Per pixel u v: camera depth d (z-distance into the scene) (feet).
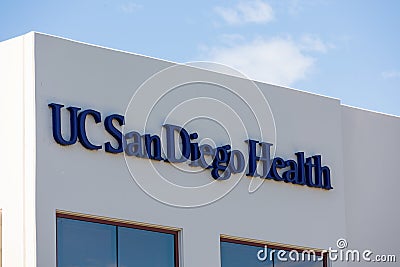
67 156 80.84
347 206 98.22
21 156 80.07
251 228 89.97
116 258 82.74
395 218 100.99
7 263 79.56
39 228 78.64
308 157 94.73
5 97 81.61
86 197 81.35
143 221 84.07
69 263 80.33
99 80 83.41
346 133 99.40
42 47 81.00
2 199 80.59
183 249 85.87
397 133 102.99
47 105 80.59
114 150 82.99
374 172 100.53
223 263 88.43
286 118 93.97
